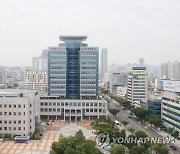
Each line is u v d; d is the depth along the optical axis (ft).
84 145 421.18
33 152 500.74
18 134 630.33
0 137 617.62
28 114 631.15
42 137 620.08
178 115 651.25
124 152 421.59
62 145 439.63
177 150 516.73
